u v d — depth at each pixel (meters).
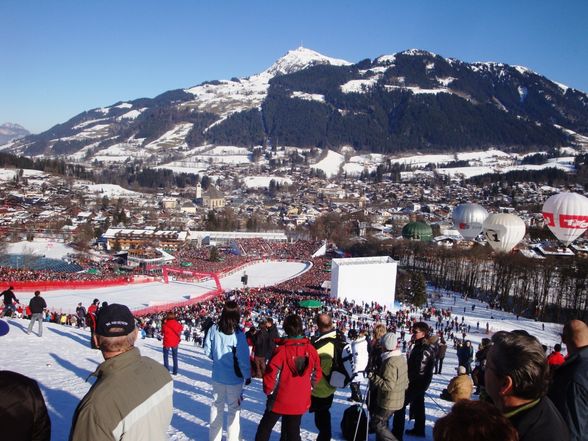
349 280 58.75
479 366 11.91
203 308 46.81
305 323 35.19
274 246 127.75
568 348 4.92
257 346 10.22
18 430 3.29
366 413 8.33
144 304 59.16
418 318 53.81
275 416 6.88
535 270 76.25
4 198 189.62
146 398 4.01
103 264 98.44
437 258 98.50
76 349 17.41
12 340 17.80
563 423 3.63
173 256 106.19
